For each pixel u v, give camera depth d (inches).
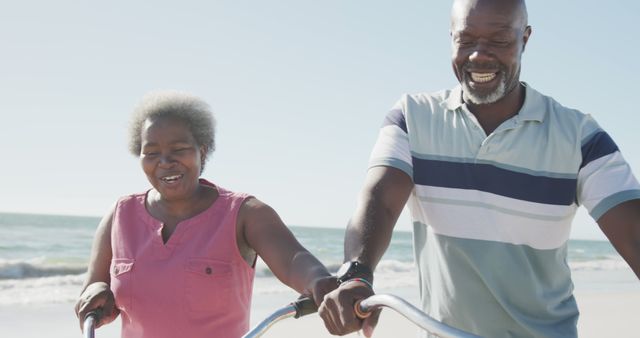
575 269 1023.0
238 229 103.0
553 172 94.9
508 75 91.4
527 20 93.8
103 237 111.7
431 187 97.3
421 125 98.9
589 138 94.3
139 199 110.6
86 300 101.8
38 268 690.2
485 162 95.0
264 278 640.4
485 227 95.4
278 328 329.1
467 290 96.7
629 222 89.1
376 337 315.3
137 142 106.2
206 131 105.8
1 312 382.6
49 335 316.2
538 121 95.2
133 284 103.0
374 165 97.3
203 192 107.3
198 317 100.3
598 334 346.9
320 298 80.0
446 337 59.6
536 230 95.7
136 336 103.7
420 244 101.9
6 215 1621.6
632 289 645.9
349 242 87.3
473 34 90.3
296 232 1872.5
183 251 102.5
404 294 542.0
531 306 96.8
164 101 104.1
